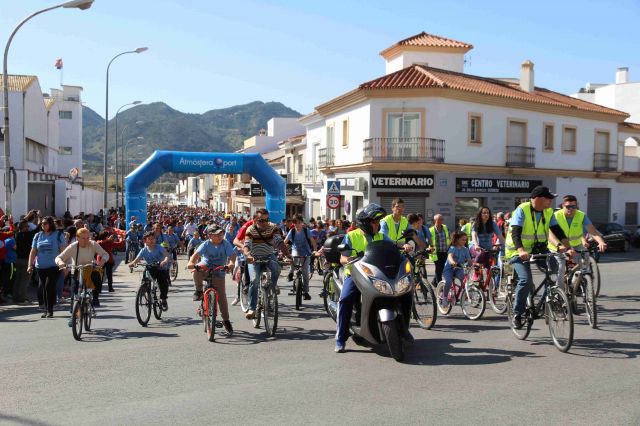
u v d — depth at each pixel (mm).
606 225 30578
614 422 4812
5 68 18578
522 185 30438
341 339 7414
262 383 6039
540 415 4984
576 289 9234
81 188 43406
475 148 28656
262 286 8758
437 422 4848
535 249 7836
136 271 20672
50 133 48500
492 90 29828
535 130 31109
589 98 50000
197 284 8719
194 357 7207
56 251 10680
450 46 36031
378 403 5348
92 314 9336
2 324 9875
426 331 8672
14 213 28203
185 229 30234
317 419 4957
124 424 4902
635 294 12523
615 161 35594
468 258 10055
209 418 5016
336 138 32062
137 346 7895
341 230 19031
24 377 6355
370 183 27672
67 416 5109
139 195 26438
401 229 9562
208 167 27016
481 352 7254
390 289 6848
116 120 43625
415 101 27438
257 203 47688
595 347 7430
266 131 65500
